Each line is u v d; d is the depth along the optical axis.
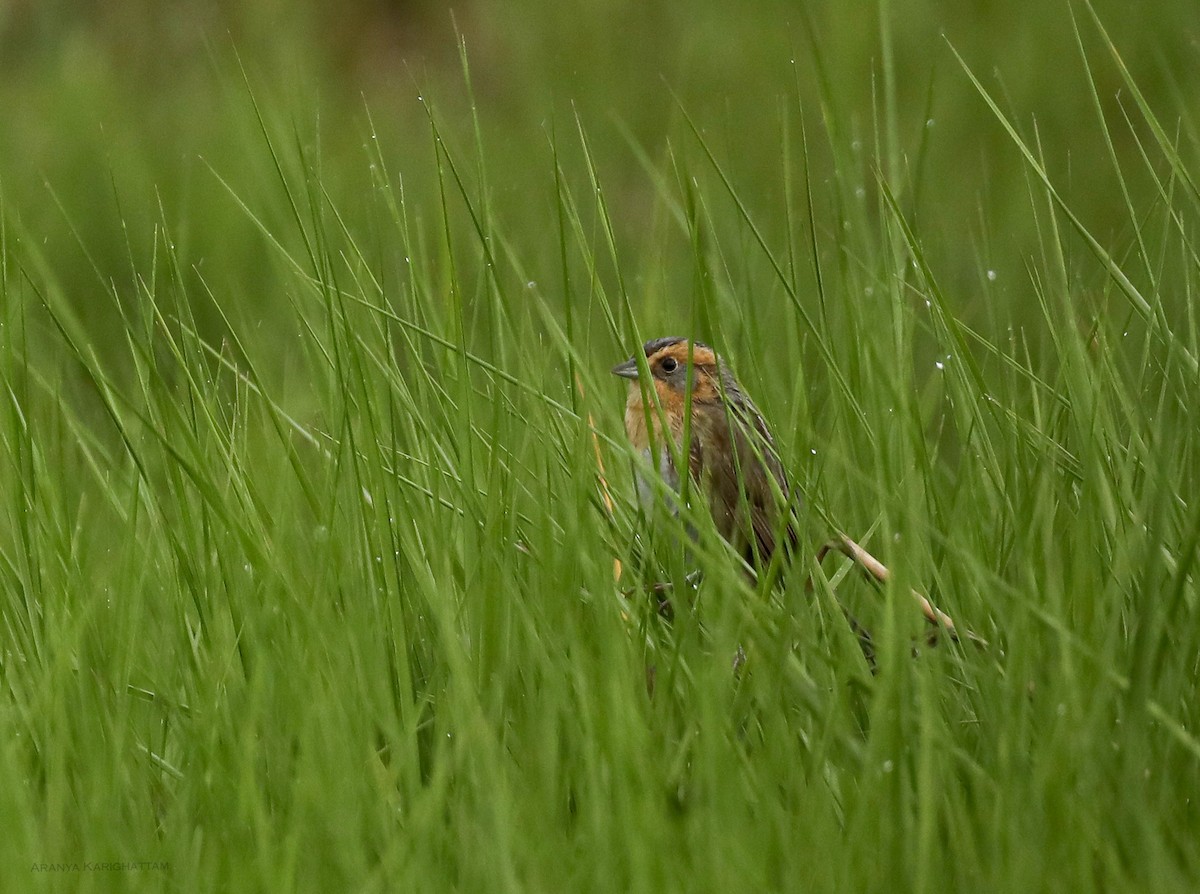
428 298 9.00
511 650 7.64
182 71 23.91
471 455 8.12
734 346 10.44
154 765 7.74
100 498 10.75
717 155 19.69
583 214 17.80
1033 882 6.45
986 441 8.58
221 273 17.34
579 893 6.46
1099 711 6.84
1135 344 9.68
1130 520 7.88
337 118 22.72
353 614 7.58
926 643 7.40
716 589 7.69
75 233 9.48
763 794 6.79
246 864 6.67
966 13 23.48
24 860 6.65
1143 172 20.16
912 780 7.12
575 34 24.50
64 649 7.53
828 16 23.02
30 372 10.51
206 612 8.24
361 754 7.10
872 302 9.01
